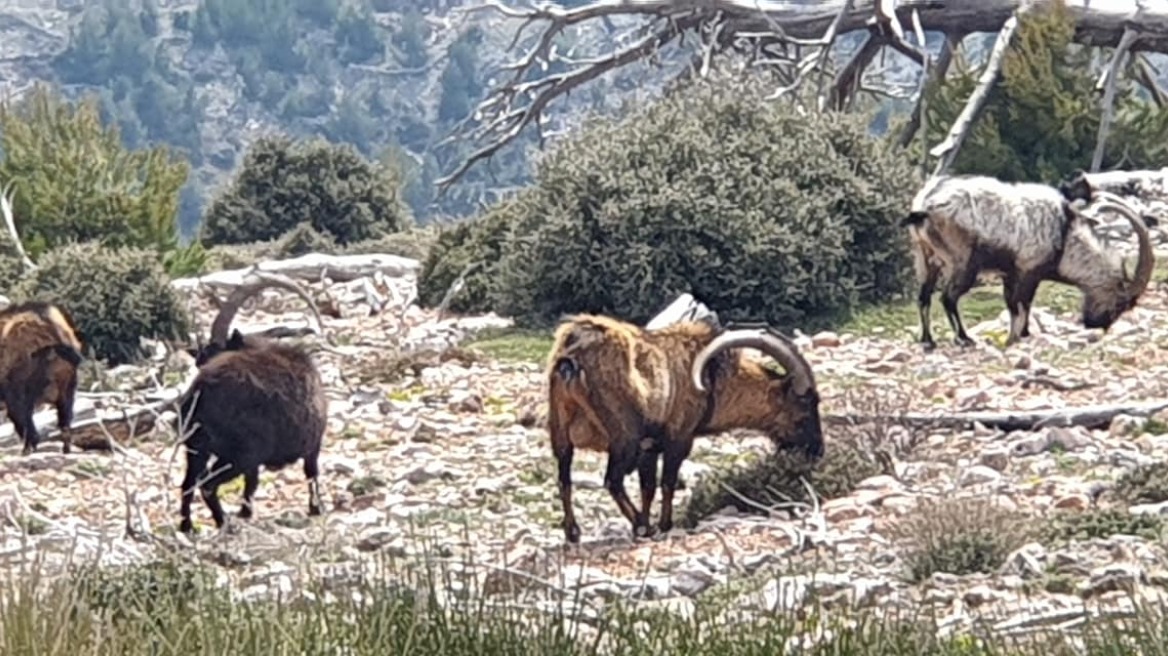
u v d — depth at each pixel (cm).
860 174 2305
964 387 1764
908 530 1198
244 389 1371
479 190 9175
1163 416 1572
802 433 1398
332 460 1612
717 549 1253
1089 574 1102
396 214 3491
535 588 1046
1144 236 1992
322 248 3128
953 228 1967
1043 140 2941
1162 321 2050
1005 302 2109
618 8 3372
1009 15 3259
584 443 1320
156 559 1107
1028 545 1166
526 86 3397
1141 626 881
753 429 1391
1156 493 1316
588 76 3403
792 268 2162
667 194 2178
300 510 1468
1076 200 2019
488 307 2389
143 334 2214
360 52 14062
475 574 972
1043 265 1975
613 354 1305
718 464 1547
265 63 14138
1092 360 1875
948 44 3316
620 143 2275
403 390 1928
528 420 1753
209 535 1348
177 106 13662
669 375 1328
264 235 3391
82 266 2231
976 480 1396
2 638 802
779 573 989
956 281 1978
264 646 838
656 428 1327
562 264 2214
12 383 1722
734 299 2162
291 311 2511
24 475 1608
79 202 2858
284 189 3416
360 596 970
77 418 1806
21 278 2522
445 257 2469
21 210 2855
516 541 1325
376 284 2589
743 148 2264
